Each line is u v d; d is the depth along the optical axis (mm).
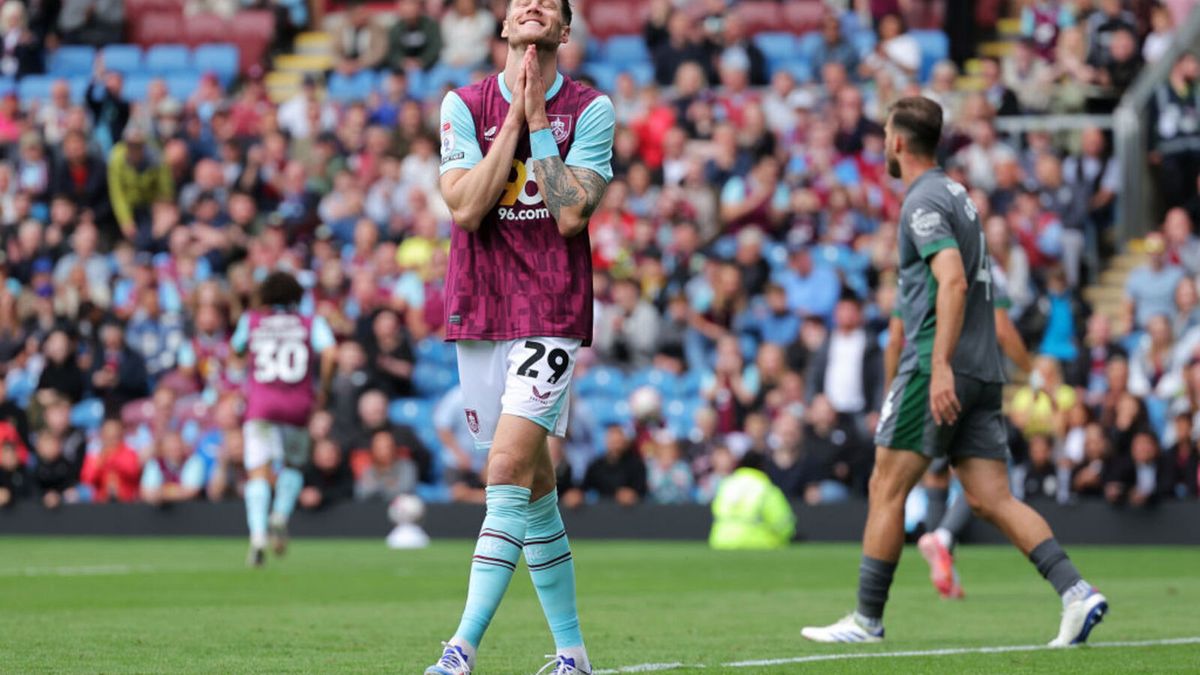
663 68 80125
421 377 67250
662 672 21297
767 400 62781
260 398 46562
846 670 21703
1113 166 67812
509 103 19656
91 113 83062
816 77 77188
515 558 18797
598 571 45031
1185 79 68312
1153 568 45875
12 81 90125
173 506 65500
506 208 19281
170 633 27000
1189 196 68312
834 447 60812
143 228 77625
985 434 25609
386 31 85750
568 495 62625
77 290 72750
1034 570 45281
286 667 22031
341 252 74562
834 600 35031
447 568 46031
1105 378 60719
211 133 81938
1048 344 61969
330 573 43812
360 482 64250
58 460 67375
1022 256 62812
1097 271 67625
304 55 94375
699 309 67250
